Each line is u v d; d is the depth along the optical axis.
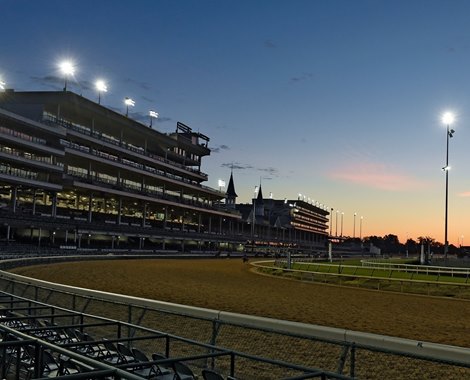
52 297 19.03
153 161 104.38
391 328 17.28
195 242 116.06
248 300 24.48
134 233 87.94
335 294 29.16
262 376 9.81
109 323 9.11
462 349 8.86
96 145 87.75
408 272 44.06
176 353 11.59
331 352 10.31
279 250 144.75
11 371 8.38
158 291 27.36
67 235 76.88
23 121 68.19
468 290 30.12
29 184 69.31
